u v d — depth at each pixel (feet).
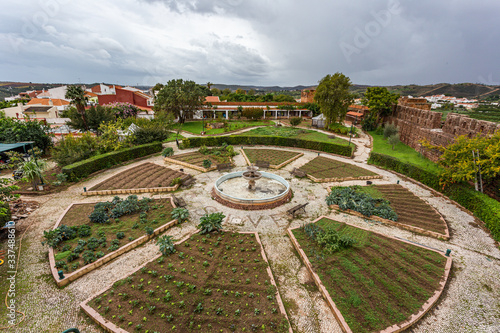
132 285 30.12
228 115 195.52
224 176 64.69
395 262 34.99
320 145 99.81
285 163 81.66
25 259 35.19
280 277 33.37
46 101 192.54
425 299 29.12
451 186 57.31
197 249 37.52
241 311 26.99
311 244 38.99
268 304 28.07
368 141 125.18
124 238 39.45
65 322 26.13
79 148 74.43
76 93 103.19
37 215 47.11
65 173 62.34
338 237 38.06
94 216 42.91
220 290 29.81
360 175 70.90
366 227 45.60
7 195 42.75
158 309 27.02
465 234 43.60
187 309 26.99
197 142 104.27
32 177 55.01
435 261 35.60
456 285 32.12
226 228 44.50
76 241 38.50
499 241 41.29
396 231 44.47
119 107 147.23
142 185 60.29
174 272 32.35
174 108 156.87
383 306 27.99
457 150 54.90
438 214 48.96
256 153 93.15
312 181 67.67
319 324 26.68
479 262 36.68
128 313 26.48
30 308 27.58
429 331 25.85
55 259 34.27
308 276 33.68
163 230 42.96
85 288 30.63
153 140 99.96
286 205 53.67
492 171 49.16
